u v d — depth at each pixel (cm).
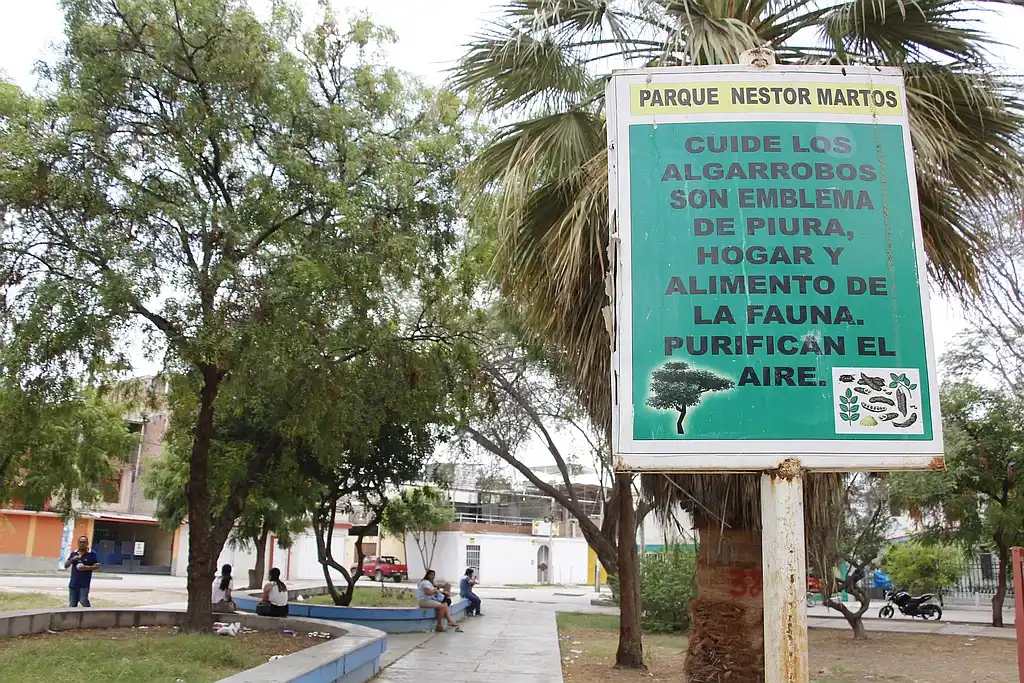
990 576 3322
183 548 4516
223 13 1019
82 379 1112
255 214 1014
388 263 1058
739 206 483
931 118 630
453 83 757
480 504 5606
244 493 1221
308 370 1092
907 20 643
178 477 2228
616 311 471
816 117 497
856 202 485
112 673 766
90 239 955
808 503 704
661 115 498
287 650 1018
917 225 484
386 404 1249
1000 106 627
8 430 1116
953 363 2078
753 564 693
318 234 1030
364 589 3105
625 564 1310
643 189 487
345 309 1074
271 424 1280
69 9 987
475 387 1341
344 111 1091
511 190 671
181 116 1030
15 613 1034
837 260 475
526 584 5456
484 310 1252
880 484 2008
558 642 1634
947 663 1525
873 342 465
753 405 456
